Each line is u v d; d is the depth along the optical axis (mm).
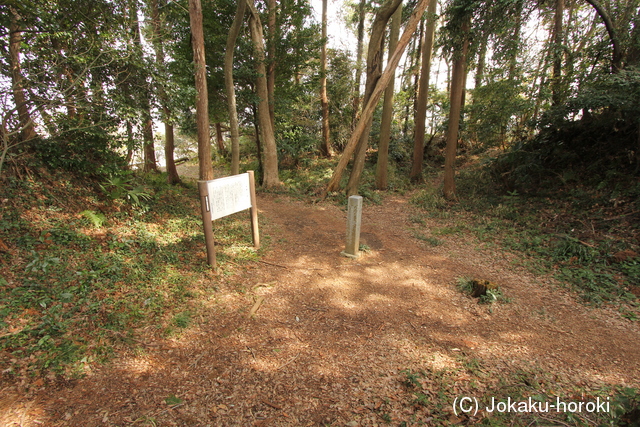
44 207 4508
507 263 5801
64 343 2727
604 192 7266
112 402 2283
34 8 4090
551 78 9008
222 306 3826
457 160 14703
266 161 12188
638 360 3197
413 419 2285
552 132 9039
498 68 9680
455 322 3820
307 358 3018
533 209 8023
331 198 10469
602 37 8336
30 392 2229
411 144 17062
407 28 8594
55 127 4691
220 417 2254
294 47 12078
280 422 2248
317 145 17469
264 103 11625
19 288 3180
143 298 3662
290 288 4477
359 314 3916
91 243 4395
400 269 5402
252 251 5641
